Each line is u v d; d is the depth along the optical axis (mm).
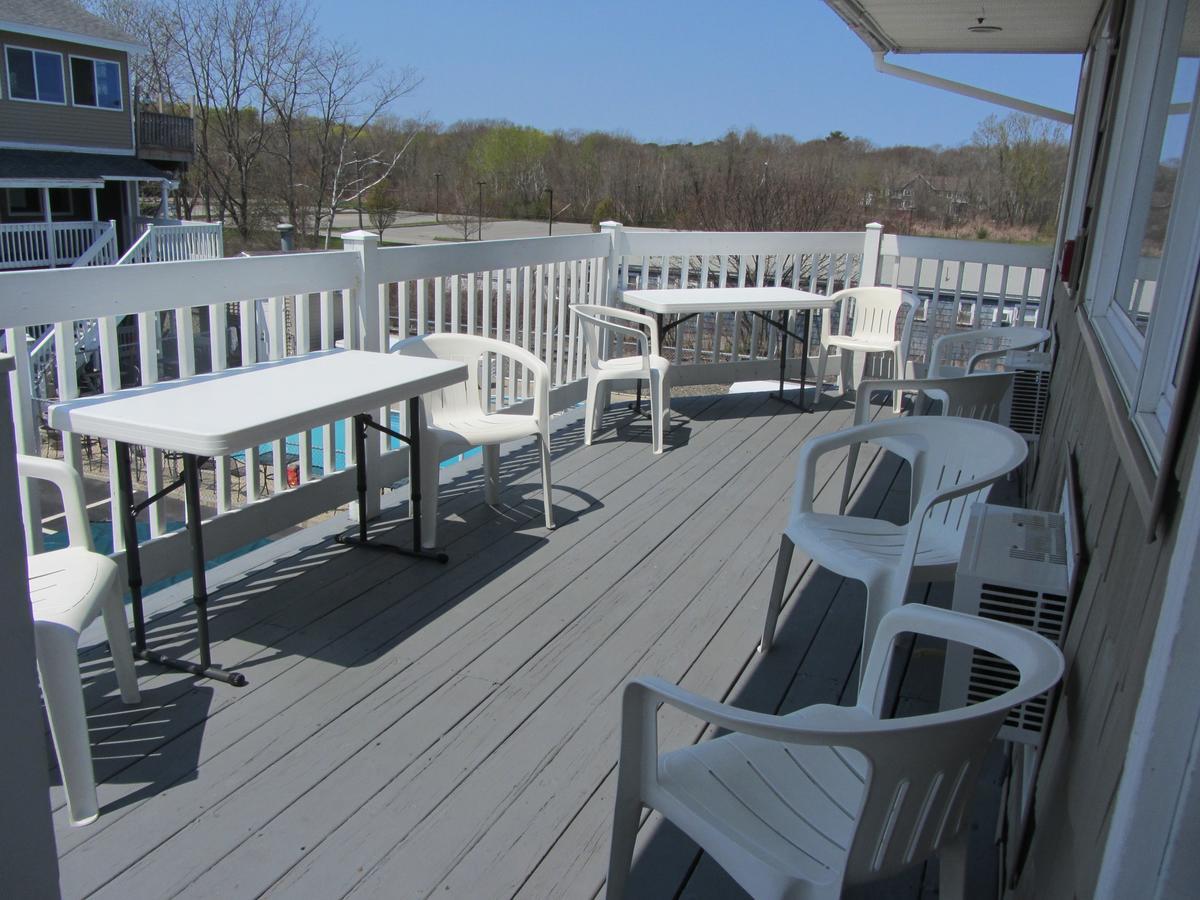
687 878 1859
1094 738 1314
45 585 2059
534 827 1980
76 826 1927
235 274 2969
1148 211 2471
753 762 1567
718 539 3635
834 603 3104
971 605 1984
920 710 2504
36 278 2379
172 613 2867
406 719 2359
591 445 4887
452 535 3584
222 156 27453
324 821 1975
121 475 2490
